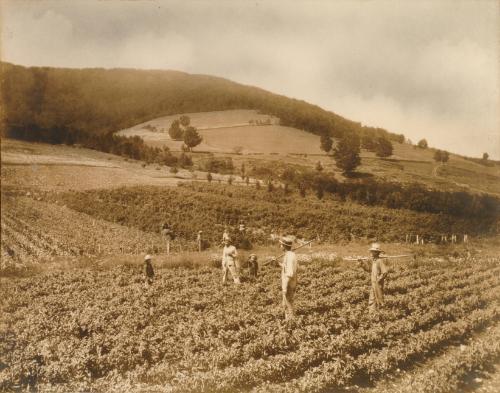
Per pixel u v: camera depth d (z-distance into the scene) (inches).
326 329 348.5
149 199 1311.5
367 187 1002.1
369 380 295.4
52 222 1181.7
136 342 338.3
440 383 272.4
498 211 869.2
